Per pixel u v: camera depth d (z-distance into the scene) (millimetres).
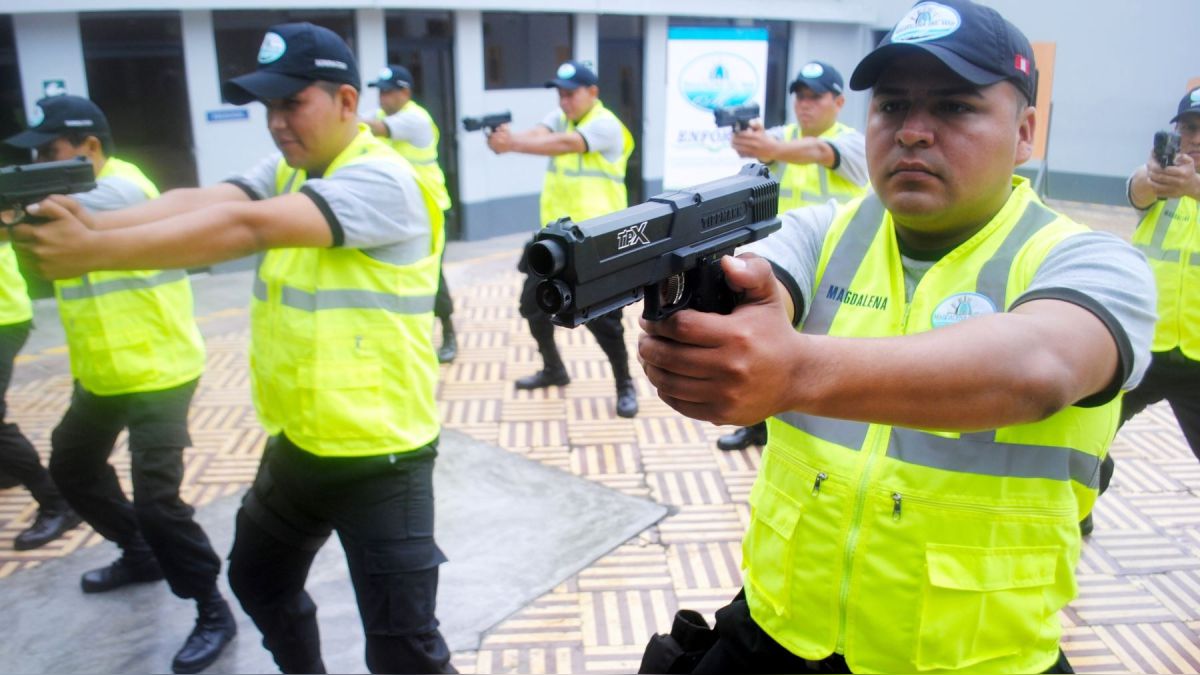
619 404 5383
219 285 8977
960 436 1450
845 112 10938
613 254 1106
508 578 3639
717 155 12102
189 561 3127
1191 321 3559
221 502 4398
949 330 1152
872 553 1499
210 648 3201
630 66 11617
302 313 2455
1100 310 1224
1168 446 4910
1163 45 5836
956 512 1448
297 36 2424
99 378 3055
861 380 1068
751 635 1748
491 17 10352
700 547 3873
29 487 4055
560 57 11070
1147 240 3770
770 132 5465
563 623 3344
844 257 1676
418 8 9547
